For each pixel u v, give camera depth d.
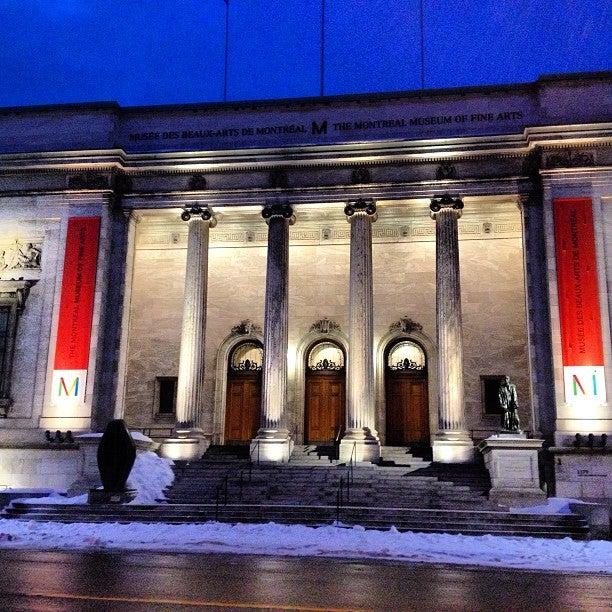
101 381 33.38
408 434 35.91
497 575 14.63
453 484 27.05
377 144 33.62
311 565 15.30
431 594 11.45
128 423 36.97
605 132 31.52
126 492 25.05
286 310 33.44
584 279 30.75
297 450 33.28
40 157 35.25
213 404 37.00
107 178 35.06
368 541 19.38
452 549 18.50
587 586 13.05
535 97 34.25
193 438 32.25
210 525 21.70
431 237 37.31
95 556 15.78
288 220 34.38
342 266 37.69
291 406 36.50
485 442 26.56
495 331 35.78
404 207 34.62
